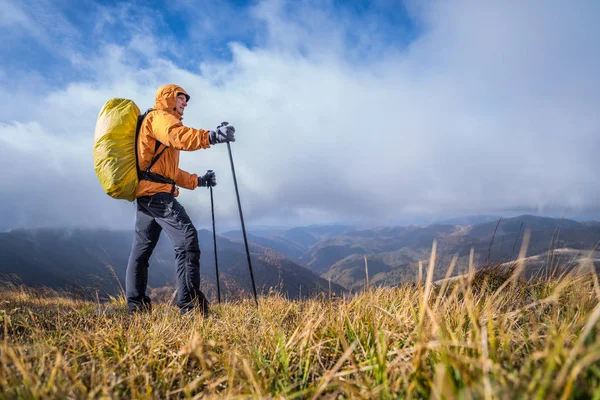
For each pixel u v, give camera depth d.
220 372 1.59
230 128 3.35
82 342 2.07
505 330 1.52
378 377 1.21
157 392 1.34
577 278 2.14
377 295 2.41
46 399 1.11
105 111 3.48
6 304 4.31
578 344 0.73
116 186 3.34
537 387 0.84
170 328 2.38
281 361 1.63
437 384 0.87
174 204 3.62
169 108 3.67
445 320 1.52
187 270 3.46
